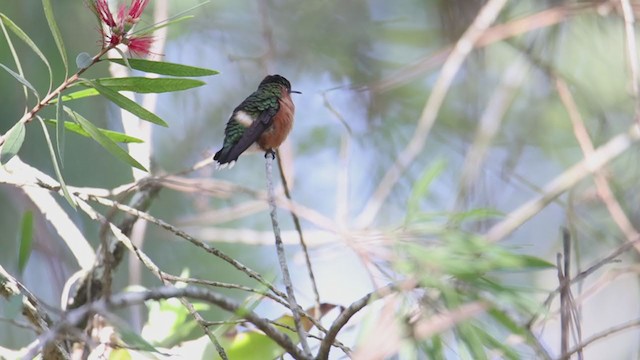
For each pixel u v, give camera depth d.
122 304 3.95
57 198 11.32
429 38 13.57
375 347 4.01
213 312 11.09
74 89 11.21
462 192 9.98
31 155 11.19
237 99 12.93
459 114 12.93
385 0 13.74
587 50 12.62
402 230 4.46
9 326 10.80
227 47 12.92
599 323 10.84
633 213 10.86
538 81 12.66
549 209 12.62
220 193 9.11
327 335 4.43
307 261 6.54
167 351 6.18
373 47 13.58
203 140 12.61
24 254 5.52
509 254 4.18
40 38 11.26
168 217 11.54
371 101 13.08
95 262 7.00
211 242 11.98
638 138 8.92
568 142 12.70
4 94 11.06
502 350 4.27
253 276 5.48
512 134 12.71
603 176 9.61
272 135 8.78
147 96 8.09
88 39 11.38
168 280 5.96
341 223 7.93
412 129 12.95
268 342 6.11
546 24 10.79
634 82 8.70
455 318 4.02
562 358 4.57
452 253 4.22
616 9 10.98
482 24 9.83
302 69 13.42
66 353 5.44
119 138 6.27
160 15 9.35
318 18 13.53
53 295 10.70
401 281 4.15
